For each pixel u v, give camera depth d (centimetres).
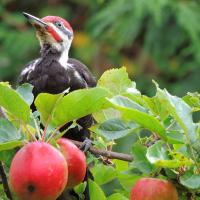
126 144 917
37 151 697
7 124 704
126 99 711
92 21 1408
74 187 719
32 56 1445
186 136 708
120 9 1389
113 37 1412
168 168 708
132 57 1452
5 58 1430
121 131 715
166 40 1394
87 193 723
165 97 707
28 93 711
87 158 724
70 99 704
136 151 711
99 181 735
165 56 1408
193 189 708
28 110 702
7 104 702
